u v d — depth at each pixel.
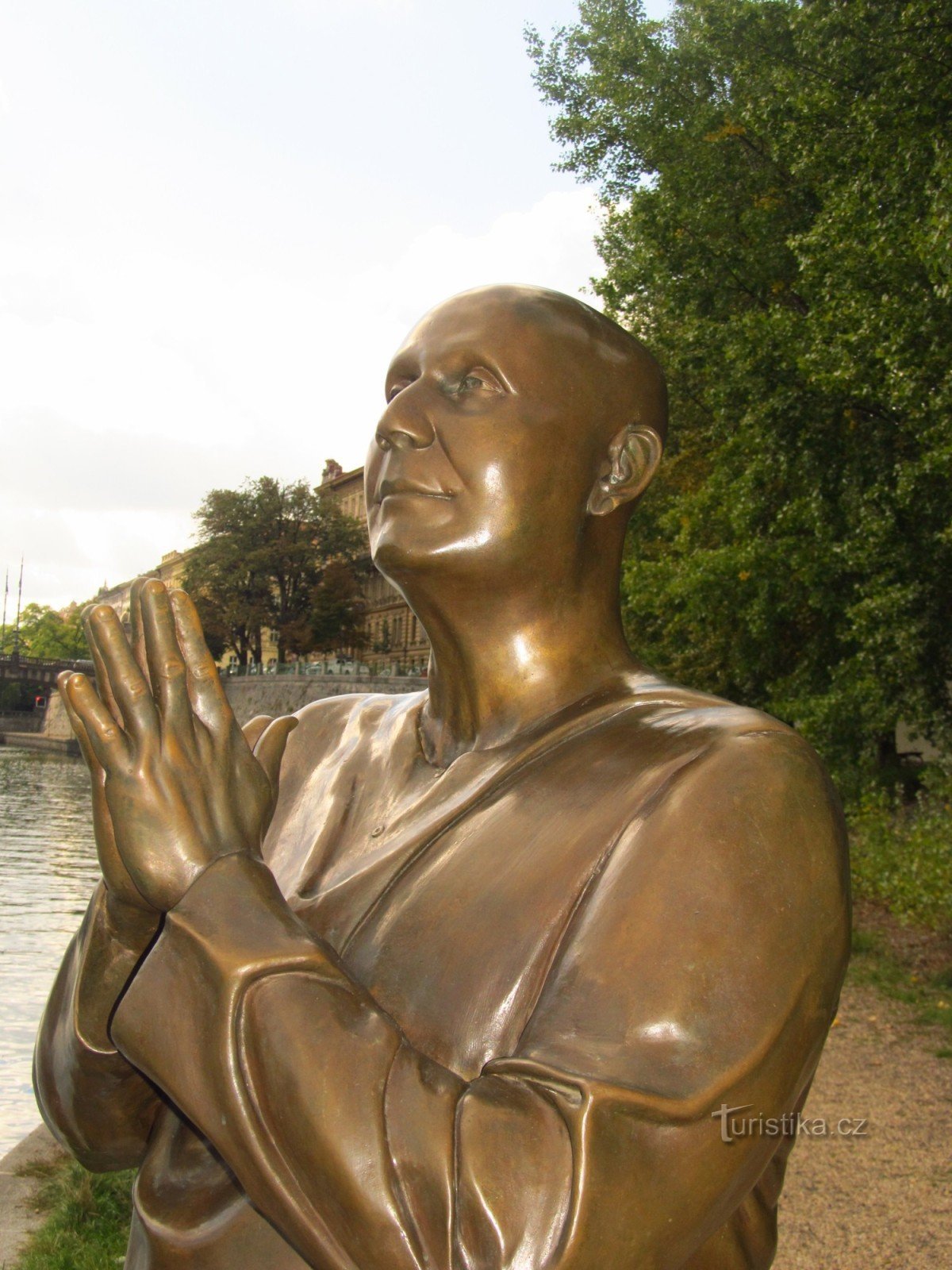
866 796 9.66
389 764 1.17
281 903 0.87
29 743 69.38
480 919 0.93
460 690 1.13
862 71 9.95
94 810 0.91
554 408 1.10
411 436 1.10
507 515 1.07
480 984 0.90
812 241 9.49
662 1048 0.80
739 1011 0.82
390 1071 0.79
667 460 15.91
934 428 8.63
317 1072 0.77
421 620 1.14
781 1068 0.84
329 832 1.15
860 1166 4.53
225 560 53.31
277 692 48.81
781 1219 4.04
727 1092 0.79
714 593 12.00
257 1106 0.79
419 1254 0.73
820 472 10.62
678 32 14.05
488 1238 0.73
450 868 0.98
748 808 0.90
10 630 99.56
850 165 10.04
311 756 1.26
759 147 12.01
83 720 0.90
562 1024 0.82
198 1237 0.90
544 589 1.11
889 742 14.67
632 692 1.11
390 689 42.81
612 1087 0.76
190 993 0.82
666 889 0.86
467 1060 0.88
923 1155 4.63
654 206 12.30
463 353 1.10
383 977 0.94
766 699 13.41
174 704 0.90
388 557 1.10
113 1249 3.84
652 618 14.91
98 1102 1.09
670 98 13.37
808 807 0.92
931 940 8.98
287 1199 0.78
